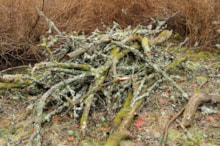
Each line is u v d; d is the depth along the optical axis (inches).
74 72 122.2
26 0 163.9
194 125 115.4
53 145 104.0
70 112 116.6
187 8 196.9
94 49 133.0
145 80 132.3
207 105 125.8
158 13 209.0
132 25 214.8
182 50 190.2
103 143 105.0
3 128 113.3
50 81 126.3
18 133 110.3
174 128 113.6
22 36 158.4
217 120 118.6
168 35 163.6
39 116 107.3
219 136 109.5
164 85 139.8
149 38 165.3
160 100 130.3
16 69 162.9
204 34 190.2
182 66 155.6
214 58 179.9
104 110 121.2
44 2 170.2
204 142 106.5
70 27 177.3
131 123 115.3
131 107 116.4
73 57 128.8
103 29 199.0
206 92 138.9
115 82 120.5
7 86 126.1
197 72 159.2
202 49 192.1
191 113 115.9
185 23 202.8
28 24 163.2
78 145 104.0
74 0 186.9
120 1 210.2
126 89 126.6
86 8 193.2
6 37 155.7
